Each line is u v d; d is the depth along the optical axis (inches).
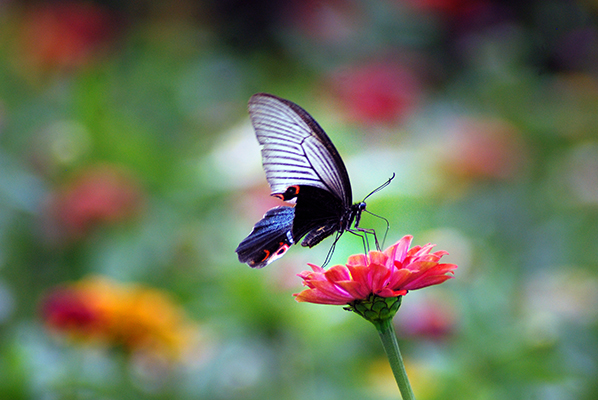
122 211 51.7
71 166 58.7
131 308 45.2
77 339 45.2
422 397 45.8
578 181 65.6
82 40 69.6
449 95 74.6
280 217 42.1
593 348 48.3
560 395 46.4
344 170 42.1
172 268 51.7
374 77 61.0
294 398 46.0
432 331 46.6
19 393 44.5
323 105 66.4
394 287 39.1
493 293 47.9
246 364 46.4
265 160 41.4
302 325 46.4
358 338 47.6
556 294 49.4
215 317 47.5
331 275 39.1
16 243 52.9
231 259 48.3
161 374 46.2
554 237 59.9
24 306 51.5
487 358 46.3
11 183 53.0
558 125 74.4
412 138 62.1
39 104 70.2
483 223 60.5
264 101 41.2
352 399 45.8
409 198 51.7
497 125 61.6
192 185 58.3
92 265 51.9
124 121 66.9
